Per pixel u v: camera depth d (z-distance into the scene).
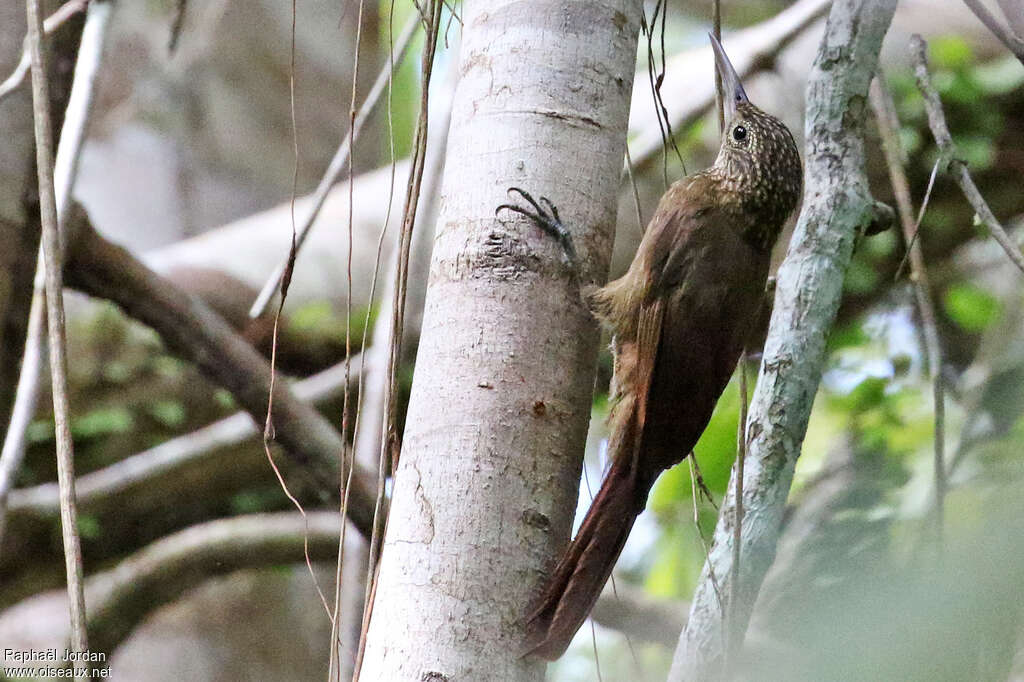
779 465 5.64
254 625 13.16
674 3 18.62
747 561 5.45
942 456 6.23
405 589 5.04
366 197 13.62
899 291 12.78
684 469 11.80
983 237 12.95
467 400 5.30
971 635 4.53
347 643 8.09
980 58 12.98
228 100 14.19
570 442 5.42
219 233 13.34
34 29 4.93
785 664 5.07
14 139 8.13
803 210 6.10
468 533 5.08
